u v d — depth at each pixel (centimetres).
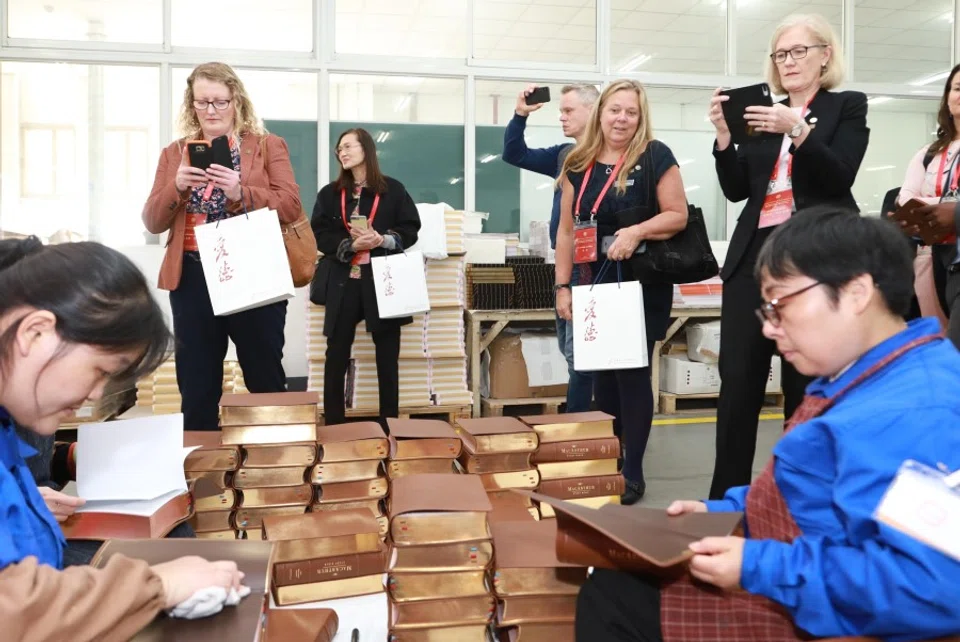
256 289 234
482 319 430
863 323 97
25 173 485
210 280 234
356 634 156
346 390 398
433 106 523
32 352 86
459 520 150
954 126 248
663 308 270
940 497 83
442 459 211
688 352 479
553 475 218
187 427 252
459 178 528
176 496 161
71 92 485
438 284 405
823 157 202
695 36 568
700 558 98
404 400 401
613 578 118
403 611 149
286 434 203
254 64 495
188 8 493
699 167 577
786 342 102
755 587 95
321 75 502
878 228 98
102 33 483
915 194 257
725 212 582
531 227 494
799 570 92
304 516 183
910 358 96
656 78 553
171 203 239
